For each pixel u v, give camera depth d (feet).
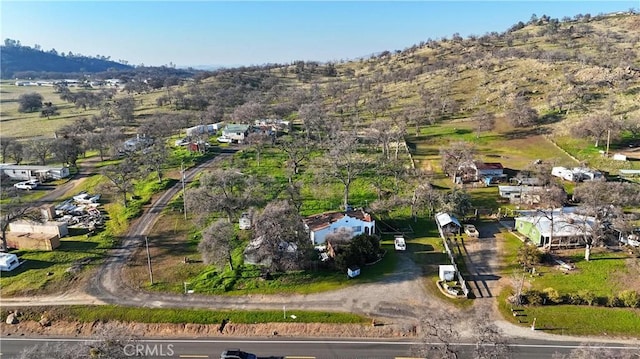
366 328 151.53
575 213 213.05
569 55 608.60
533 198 255.70
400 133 380.78
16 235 218.18
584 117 385.91
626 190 222.28
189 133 455.63
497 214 241.55
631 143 343.46
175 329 154.92
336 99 626.23
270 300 168.04
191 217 249.14
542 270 183.93
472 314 156.56
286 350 142.92
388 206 240.53
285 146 380.37
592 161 315.99
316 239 211.00
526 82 517.55
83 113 645.92
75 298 172.76
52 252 212.23
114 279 186.91
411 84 640.17
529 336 144.46
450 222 222.28
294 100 610.24
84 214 260.62
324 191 281.95
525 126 412.16
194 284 180.14
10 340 153.17
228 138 428.56
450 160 311.88
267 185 286.25
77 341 151.53
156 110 630.33
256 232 192.13
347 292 172.24
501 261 193.26
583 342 141.08
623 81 442.50
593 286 169.99
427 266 190.80
